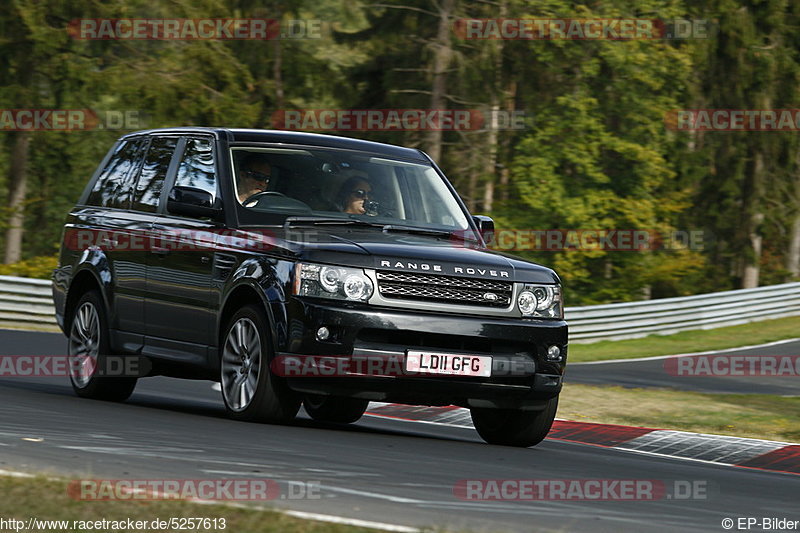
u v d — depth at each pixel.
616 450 27.98
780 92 123.81
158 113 104.25
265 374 22.50
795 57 124.06
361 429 26.62
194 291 24.73
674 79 115.00
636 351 67.12
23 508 12.76
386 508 14.34
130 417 23.42
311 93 117.12
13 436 18.77
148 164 27.78
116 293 27.42
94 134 121.50
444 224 25.95
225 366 23.59
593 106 109.94
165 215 26.36
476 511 14.77
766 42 124.38
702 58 117.81
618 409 36.19
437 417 33.16
